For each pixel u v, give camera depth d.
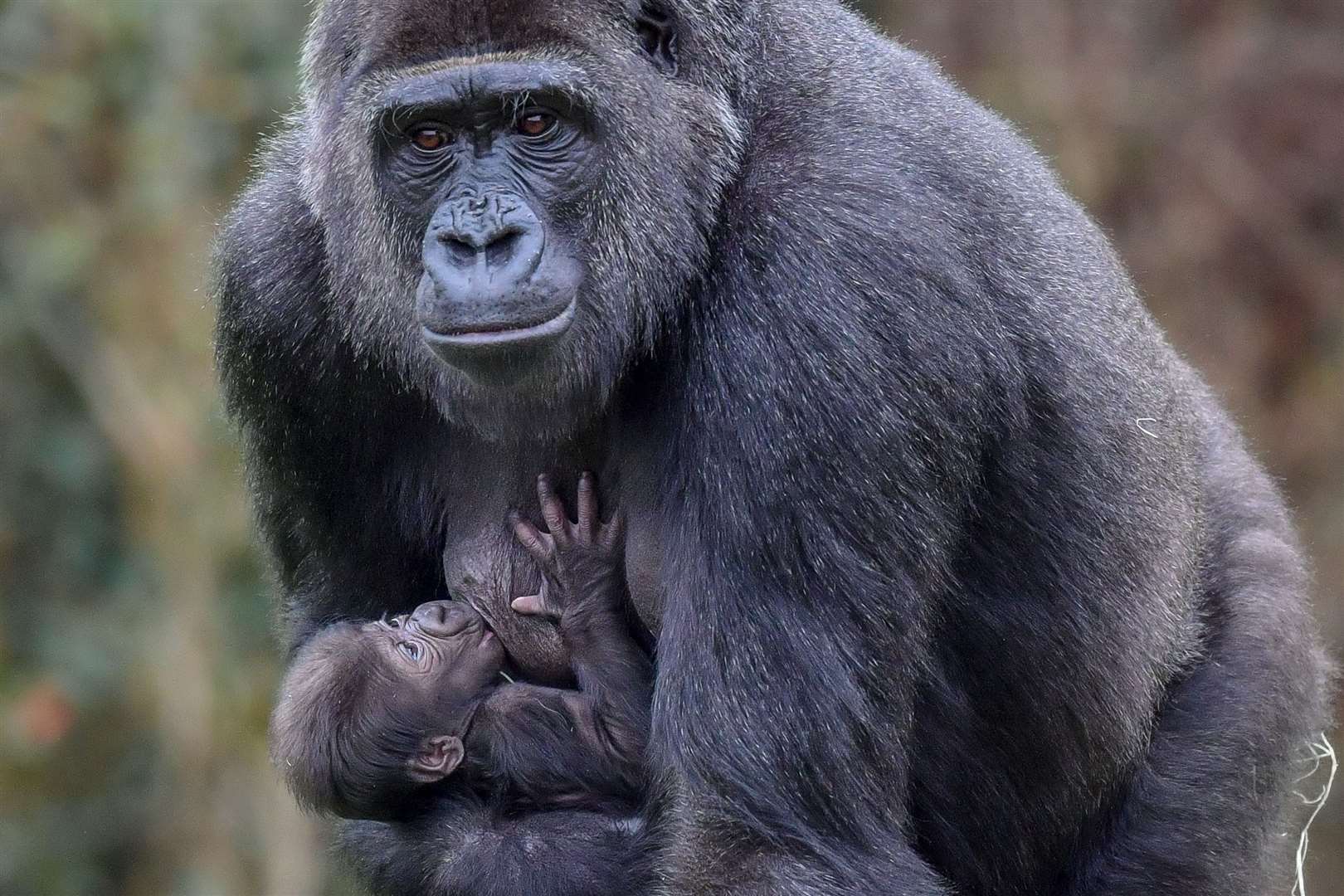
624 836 10.71
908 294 9.77
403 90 9.97
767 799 9.62
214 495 22.89
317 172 10.69
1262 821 11.69
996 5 27.17
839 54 10.83
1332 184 26.78
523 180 9.98
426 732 11.23
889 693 9.87
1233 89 26.95
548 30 9.98
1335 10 26.98
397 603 12.16
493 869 10.71
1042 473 10.62
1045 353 10.59
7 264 23.06
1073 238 11.30
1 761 23.27
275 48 23.03
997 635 10.76
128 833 23.64
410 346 10.44
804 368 9.64
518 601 11.06
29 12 23.03
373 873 11.55
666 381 10.38
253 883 22.56
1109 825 11.44
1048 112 26.72
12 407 23.78
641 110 10.12
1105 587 10.92
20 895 23.42
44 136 23.03
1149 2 27.11
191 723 22.72
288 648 12.24
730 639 9.70
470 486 11.29
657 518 10.52
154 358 22.97
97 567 23.92
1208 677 11.71
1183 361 13.64
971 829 11.06
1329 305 26.73
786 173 10.08
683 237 10.13
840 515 9.62
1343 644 25.33
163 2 22.92
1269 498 12.96
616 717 10.86
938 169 10.34
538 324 9.76
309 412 11.21
